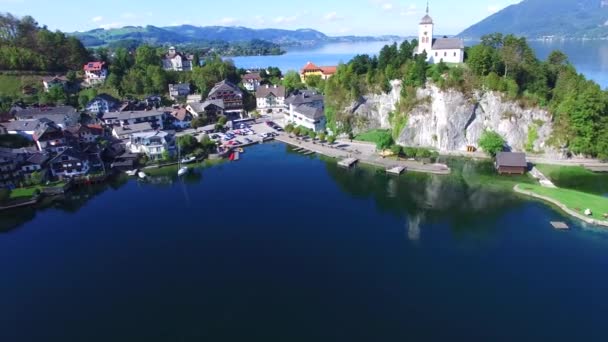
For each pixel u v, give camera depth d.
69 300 54.53
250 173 103.88
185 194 90.81
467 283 56.03
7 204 85.00
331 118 137.12
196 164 112.00
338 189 91.50
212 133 139.12
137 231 73.56
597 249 63.91
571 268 58.94
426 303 52.12
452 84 113.31
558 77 115.31
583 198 80.31
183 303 53.34
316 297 53.84
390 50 135.25
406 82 123.88
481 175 97.31
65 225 77.06
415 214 77.81
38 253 66.88
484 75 113.06
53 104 150.12
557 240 66.94
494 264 60.41
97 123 138.38
